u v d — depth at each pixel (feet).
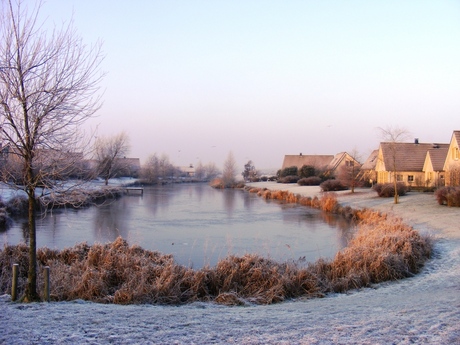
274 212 119.34
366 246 47.26
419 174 159.02
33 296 30.37
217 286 37.55
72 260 46.44
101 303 32.42
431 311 25.35
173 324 22.94
